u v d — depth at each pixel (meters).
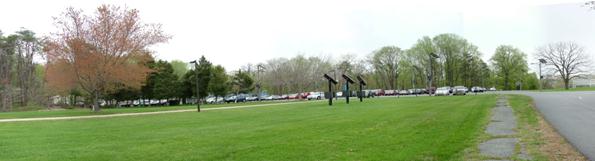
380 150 10.77
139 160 10.41
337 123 19.17
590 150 10.48
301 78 95.94
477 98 45.25
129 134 16.84
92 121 26.59
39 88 76.00
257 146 12.11
